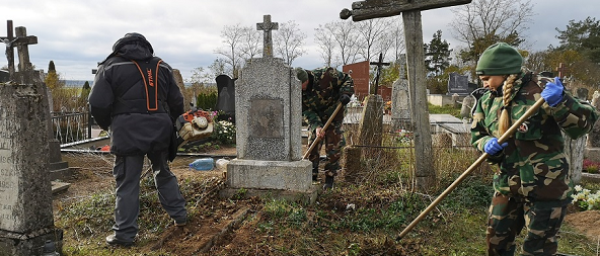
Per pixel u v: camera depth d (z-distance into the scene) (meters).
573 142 6.27
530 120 2.58
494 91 2.84
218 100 11.54
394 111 13.18
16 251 3.28
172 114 4.10
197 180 5.50
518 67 2.68
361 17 5.07
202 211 4.55
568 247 3.90
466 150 5.95
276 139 5.09
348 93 5.18
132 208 3.71
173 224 4.17
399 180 5.45
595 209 4.89
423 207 4.52
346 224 4.31
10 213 3.31
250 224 4.19
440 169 5.20
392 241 3.81
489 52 2.75
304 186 4.91
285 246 3.75
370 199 4.71
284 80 5.00
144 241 3.82
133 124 3.60
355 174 6.00
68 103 15.14
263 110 5.11
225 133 10.43
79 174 6.68
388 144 6.89
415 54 4.89
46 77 18.64
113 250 3.64
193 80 24.38
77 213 4.38
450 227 4.17
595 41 40.88
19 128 3.22
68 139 11.03
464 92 27.42
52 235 3.45
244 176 5.09
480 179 5.25
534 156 2.61
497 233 2.91
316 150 5.82
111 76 3.57
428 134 4.95
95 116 3.57
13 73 7.36
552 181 2.56
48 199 3.44
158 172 3.96
